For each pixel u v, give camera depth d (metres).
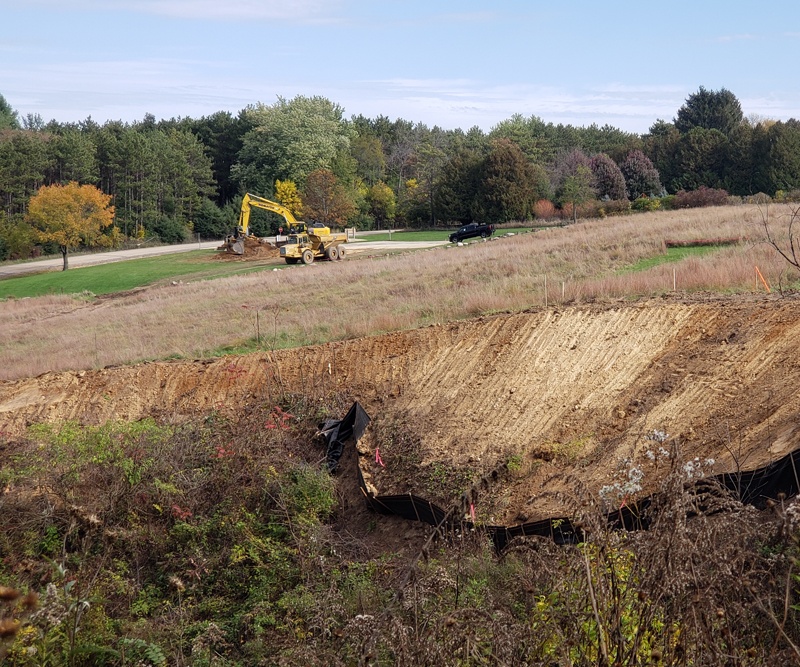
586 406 13.72
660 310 16.28
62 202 56.28
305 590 9.98
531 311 18.66
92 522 10.38
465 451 13.06
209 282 36.94
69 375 19.34
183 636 9.72
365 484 12.86
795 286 17.80
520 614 6.76
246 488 12.83
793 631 5.57
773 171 66.06
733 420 11.70
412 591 6.65
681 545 5.19
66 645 8.13
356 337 19.97
